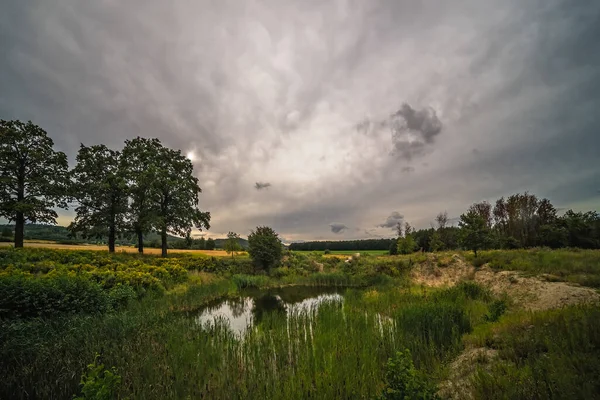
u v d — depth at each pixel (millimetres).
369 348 8984
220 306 20438
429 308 11930
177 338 10164
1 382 6828
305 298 23984
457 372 7004
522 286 16562
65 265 20156
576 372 5188
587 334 6398
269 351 9477
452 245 50094
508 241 35656
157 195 35500
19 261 20312
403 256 36156
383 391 5211
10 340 8430
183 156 40531
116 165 35969
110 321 11102
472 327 10562
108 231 33281
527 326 8258
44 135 31016
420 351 8617
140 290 18297
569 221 32750
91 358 8211
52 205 30656
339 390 6773
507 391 5070
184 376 7699
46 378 7312
